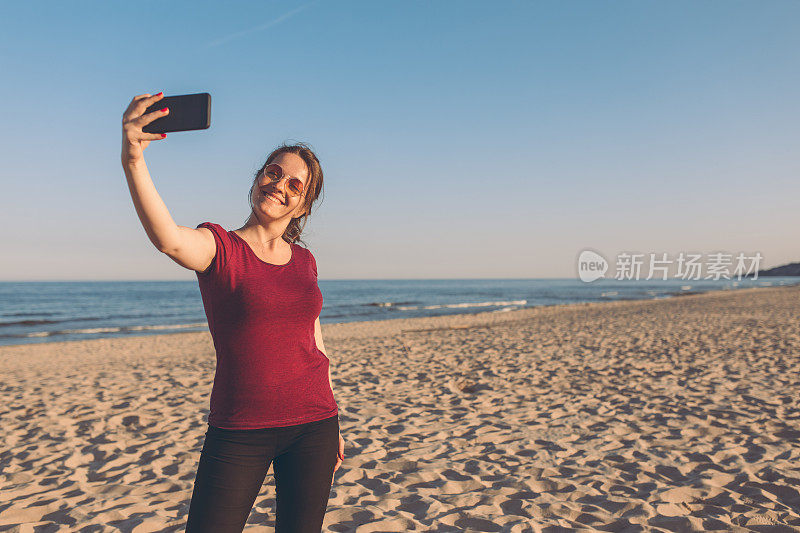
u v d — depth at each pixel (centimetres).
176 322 2620
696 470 365
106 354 1299
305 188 146
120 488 352
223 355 133
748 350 912
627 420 495
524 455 407
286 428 135
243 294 128
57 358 1244
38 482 367
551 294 6388
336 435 147
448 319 2361
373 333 1672
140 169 105
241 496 131
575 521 292
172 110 103
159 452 427
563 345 1068
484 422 502
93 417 544
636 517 294
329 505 316
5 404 622
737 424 469
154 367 946
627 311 2341
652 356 879
